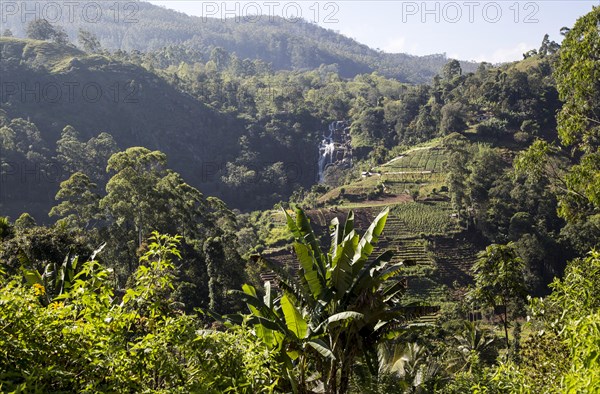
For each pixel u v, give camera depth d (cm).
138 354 578
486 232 7288
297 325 1062
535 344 1405
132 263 4275
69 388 546
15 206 8231
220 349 621
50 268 1425
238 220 8256
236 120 13375
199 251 4388
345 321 1152
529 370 1289
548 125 10250
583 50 1812
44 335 526
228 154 12594
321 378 1217
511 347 3281
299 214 1243
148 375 602
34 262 2364
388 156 10744
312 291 1147
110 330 585
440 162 9700
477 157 8425
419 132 11669
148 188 4434
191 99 13138
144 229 4431
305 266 1139
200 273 4181
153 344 589
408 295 6172
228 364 619
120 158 4438
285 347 1078
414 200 8381
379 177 9462
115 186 4391
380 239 7419
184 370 610
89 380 549
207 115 13062
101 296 608
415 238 7438
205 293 4028
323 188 9669
